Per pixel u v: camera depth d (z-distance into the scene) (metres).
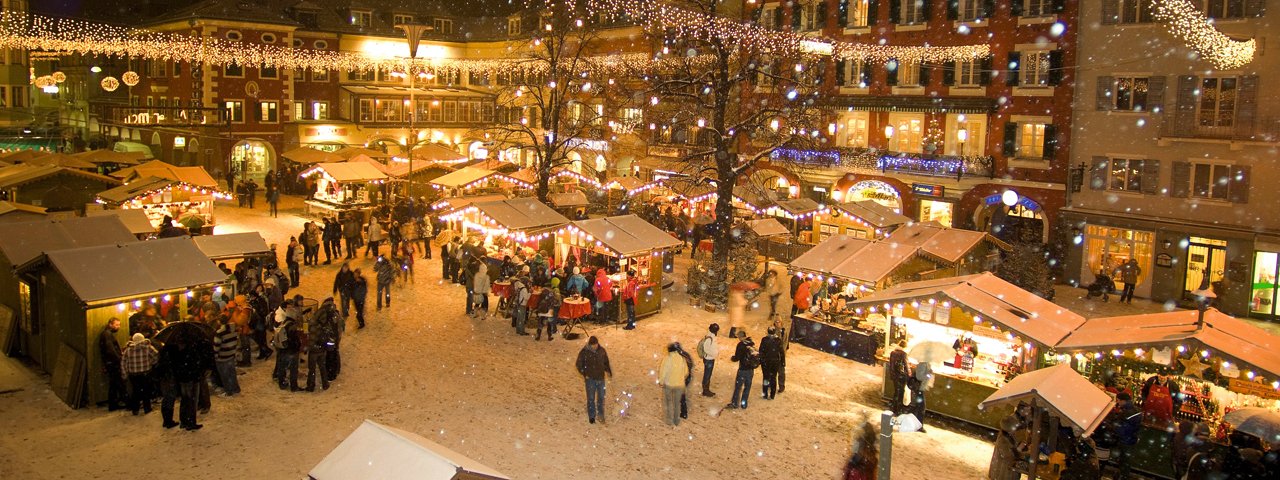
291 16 54.47
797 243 32.22
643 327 22.41
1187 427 13.35
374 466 8.30
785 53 31.64
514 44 55.19
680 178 28.84
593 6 46.38
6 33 36.97
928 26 34.03
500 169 39.19
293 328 16.67
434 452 8.35
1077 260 29.92
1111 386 15.40
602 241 22.84
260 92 52.09
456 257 26.86
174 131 51.94
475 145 56.78
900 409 16.27
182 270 17.02
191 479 12.77
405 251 26.31
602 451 14.36
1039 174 31.11
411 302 24.25
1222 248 26.64
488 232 28.08
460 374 18.03
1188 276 27.48
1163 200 28.00
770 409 16.61
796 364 19.59
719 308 24.75
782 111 26.59
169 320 17.50
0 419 14.86
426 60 53.34
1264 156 25.77
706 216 32.38
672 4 37.09
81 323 15.66
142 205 31.23
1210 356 13.48
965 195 33.12
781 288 27.44
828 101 31.61
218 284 17.27
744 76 26.55
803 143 26.94
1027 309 16.52
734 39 26.88
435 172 41.31
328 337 16.75
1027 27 31.16
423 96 57.06
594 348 15.27
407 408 15.98
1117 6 28.80
